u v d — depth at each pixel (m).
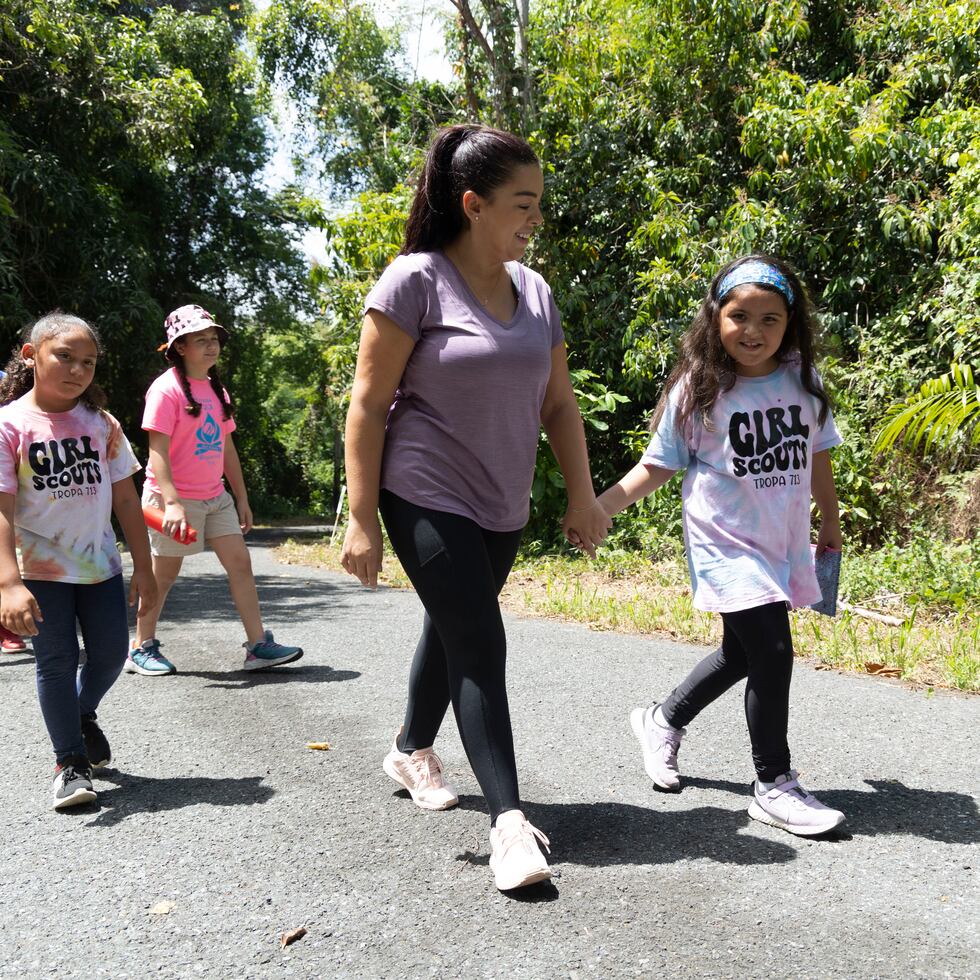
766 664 2.65
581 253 10.68
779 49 10.77
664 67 10.52
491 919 2.12
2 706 4.00
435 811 2.78
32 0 13.44
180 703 4.02
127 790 2.98
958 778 3.04
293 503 32.09
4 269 13.12
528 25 11.02
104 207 15.96
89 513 3.00
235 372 25.72
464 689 2.39
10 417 2.92
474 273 2.54
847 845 2.53
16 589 2.72
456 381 2.44
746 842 2.55
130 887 2.30
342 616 6.27
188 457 4.57
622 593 6.87
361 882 2.31
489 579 2.46
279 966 1.94
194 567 9.52
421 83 13.45
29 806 2.85
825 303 9.29
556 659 4.76
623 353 10.19
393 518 2.49
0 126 13.10
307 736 3.54
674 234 9.62
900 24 9.74
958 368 5.67
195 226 22.83
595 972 1.91
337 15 16.92
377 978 1.89
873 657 4.61
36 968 1.94
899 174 9.09
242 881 2.33
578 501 2.75
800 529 2.81
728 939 2.04
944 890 2.28
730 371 2.79
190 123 15.76
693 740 3.43
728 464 2.76
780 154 9.59
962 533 7.36
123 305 15.43
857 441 7.87
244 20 19.59
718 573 2.73
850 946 2.01
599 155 10.66
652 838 2.57
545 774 3.08
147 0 19.70
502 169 2.42
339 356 11.20
